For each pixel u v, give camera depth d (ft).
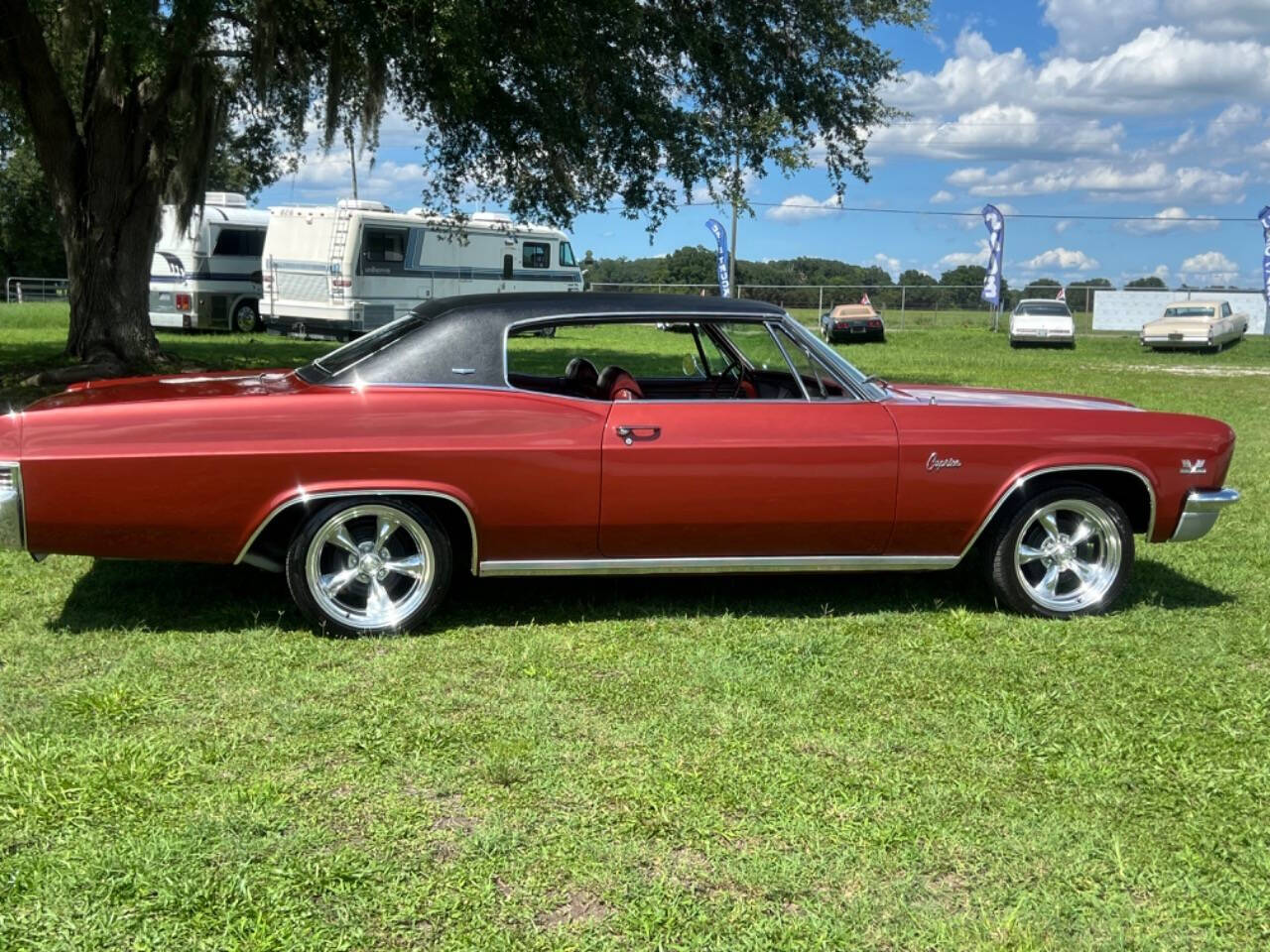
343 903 9.31
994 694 14.30
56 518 14.83
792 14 48.03
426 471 15.60
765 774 11.87
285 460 15.23
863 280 202.69
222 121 51.08
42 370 46.50
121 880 9.52
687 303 17.30
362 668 14.75
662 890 9.64
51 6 37.24
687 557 16.76
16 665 14.56
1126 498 18.42
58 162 47.91
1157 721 13.52
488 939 8.90
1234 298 133.39
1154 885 9.97
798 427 16.53
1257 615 18.19
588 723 13.12
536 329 16.60
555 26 40.65
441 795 11.30
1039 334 103.14
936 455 16.79
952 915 9.41
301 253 81.10
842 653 15.80
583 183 48.26
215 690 13.85
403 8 39.06
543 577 18.33
